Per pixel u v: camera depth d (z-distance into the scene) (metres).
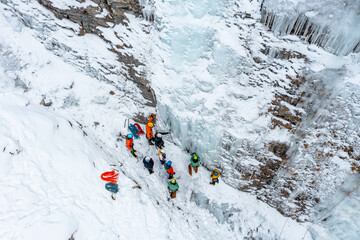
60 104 7.57
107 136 7.91
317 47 4.93
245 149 6.87
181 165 8.31
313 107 5.57
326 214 6.98
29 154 5.83
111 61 7.65
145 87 7.88
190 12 5.74
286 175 6.86
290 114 5.92
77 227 5.38
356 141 5.54
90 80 8.08
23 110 6.55
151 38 6.66
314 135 5.93
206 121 6.96
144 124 8.62
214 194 7.94
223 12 5.47
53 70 7.78
